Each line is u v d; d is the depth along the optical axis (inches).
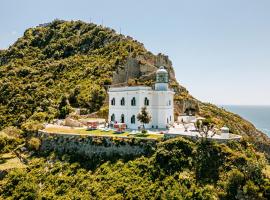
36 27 7421.3
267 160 2645.2
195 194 2106.3
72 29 6830.7
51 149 3011.8
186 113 4712.1
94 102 4370.1
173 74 5605.3
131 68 5044.3
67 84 4918.8
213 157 2370.8
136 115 3299.7
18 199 2439.7
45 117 4126.5
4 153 3267.7
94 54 5738.2
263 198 2048.5
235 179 2132.1
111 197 2236.7
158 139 2610.7
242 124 5177.2
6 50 6840.6
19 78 5315.0
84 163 2714.1
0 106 4616.1
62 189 2471.7
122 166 2509.8
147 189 2223.2
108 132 3056.1
